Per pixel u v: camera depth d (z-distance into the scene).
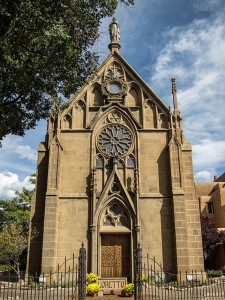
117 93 30.75
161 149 29.05
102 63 32.00
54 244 25.30
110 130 29.66
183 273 24.47
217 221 51.66
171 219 26.66
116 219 26.98
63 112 30.08
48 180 27.03
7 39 13.46
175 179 27.22
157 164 28.59
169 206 27.14
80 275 15.31
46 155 28.70
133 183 28.08
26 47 14.34
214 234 38.12
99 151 29.02
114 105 30.38
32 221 26.84
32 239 26.34
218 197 51.34
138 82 31.55
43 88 16.36
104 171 28.44
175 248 25.30
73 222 26.75
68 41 14.82
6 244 31.92
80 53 16.72
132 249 25.94
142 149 29.08
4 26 13.39
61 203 27.22
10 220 43.38
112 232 26.41
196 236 26.16
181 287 19.95
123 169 28.52
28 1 12.63
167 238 26.28
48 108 17.88
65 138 29.33
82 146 29.16
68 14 15.28
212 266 41.78
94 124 29.64
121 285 22.30
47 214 26.00
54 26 13.57
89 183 28.02
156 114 30.27
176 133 29.19
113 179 27.86
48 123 29.48
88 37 16.70
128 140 29.39
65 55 15.07
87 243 26.16
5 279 30.17
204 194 59.34
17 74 14.83
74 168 28.47
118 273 25.92
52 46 14.37
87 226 26.66
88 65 17.27
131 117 29.98
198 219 26.61
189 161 28.42
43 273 22.95
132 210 26.83
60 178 27.94
